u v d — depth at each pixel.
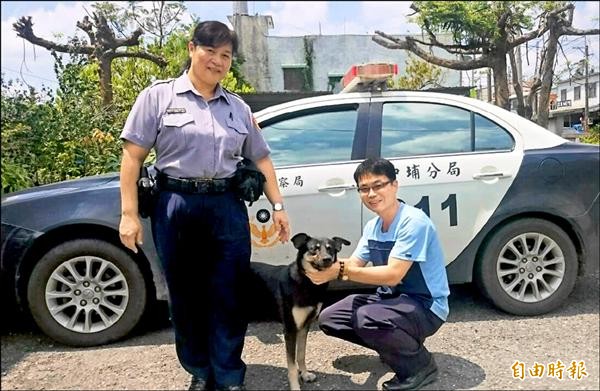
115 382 2.64
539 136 3.47
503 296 3.36
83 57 6.70
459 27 9.74
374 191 2.52
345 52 19.20
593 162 3.39
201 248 2.41
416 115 3.45
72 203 3.05
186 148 2.28
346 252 3.28
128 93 7.26
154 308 3.72
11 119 4.29
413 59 17.38
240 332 2.49
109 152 5.09
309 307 2.50
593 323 3.24
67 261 3.05
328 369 2.77
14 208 3.02
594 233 3.39
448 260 3.34
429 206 3.28
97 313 3.12
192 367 2.50
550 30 8.99
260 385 2.60
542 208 3.32
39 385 2.62
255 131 2.60
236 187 2.40
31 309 3.03
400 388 2.48
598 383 2.51
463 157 3.35
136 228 2.29
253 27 18.72
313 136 3.37
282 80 18.94
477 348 2.93
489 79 13.79
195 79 2.33
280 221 2.61
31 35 6.40
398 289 2.64
